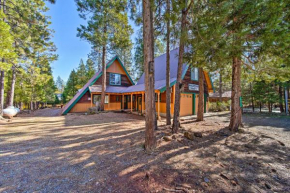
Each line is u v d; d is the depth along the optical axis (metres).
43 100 25.98
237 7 3.29
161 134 5.02
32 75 10.38
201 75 8.37
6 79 13.30
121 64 15.82
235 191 2.19
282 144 4.40
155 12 5.37
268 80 7.96
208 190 2.19
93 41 10.94
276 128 6.85
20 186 2.24
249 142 4.61
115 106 15.32
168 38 6.32
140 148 3.88
